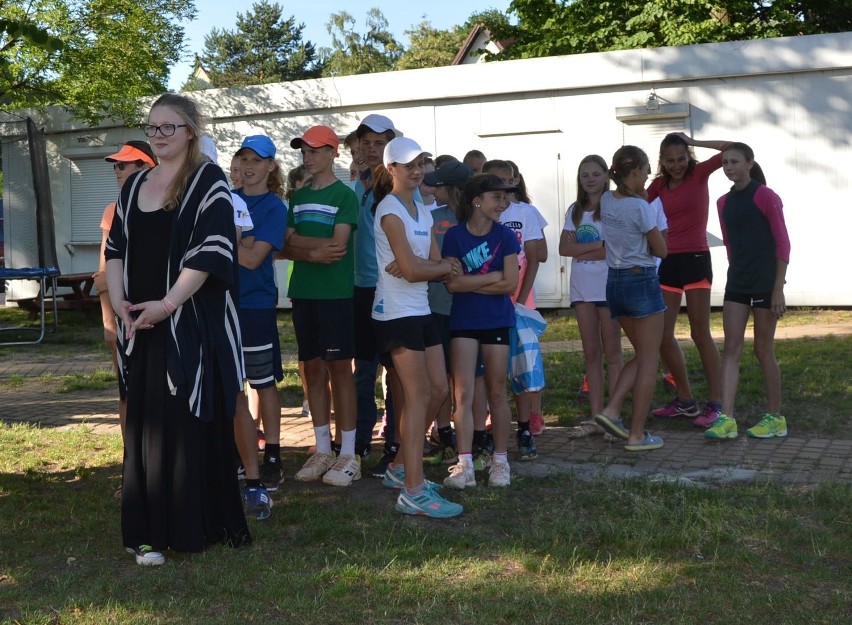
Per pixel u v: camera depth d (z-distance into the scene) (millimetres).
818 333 11398
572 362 9641
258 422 6230
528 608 3521
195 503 4090
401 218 4660
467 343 5262
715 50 13836
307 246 5238
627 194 5895
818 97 13656
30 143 15648
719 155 6535
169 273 4020
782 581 3766
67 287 18109
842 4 24531
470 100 15023
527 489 5211
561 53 25422
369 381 6051
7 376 10594
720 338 11055
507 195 5367
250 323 5312
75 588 3785
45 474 5805
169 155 4051
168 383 4000
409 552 4141
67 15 16781
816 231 13820
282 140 16188
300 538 4395
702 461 5789
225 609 3574
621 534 4301
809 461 5727
